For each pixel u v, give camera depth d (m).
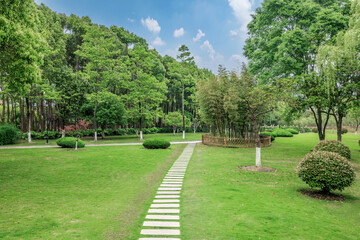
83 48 36.09
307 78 18.20
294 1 21.61
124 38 58.66
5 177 11.87
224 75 17.25
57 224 6.09
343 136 45.34
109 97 38.97
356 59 14.51
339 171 8.27
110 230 5.71
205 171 13.23
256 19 25.23
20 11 10.50
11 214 6.84
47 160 16.84
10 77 11.84
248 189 9.45
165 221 6.29
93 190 9.76
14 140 30.16
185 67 42.66
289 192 9.18
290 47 19.16
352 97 16.48
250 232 5.43
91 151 22.02
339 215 6.82
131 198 8.62
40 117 39.88
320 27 19.75
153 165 15.31
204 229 5.66
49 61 32.62
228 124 29.62
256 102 13.99
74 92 39.19
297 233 5.42
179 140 37.66
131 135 50.22
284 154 20.42
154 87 43.22
